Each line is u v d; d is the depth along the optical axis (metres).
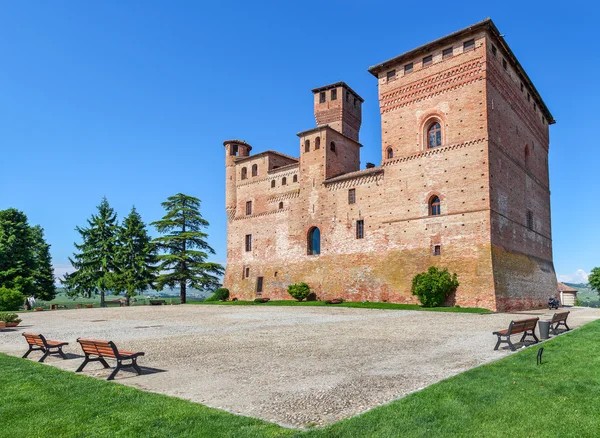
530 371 11.73
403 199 43.16
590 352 14.51
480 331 21.59
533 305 42.16
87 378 12.02
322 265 49.78
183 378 12.26
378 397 9.95
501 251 38.06
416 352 15.80
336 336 20.52
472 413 8.38
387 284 43.09
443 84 41.28
